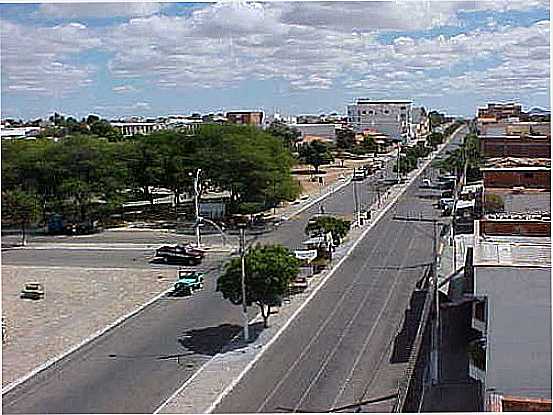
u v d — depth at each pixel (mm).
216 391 20219
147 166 54625
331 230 41562
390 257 37875
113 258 39938
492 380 17266
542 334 16922
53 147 50469
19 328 26828
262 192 50188
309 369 21812
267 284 25016
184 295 31469
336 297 30141
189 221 52344
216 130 54094
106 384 21078
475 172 64750
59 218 49281
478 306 20969
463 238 35188
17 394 20500
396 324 26141
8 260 40125
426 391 19766
